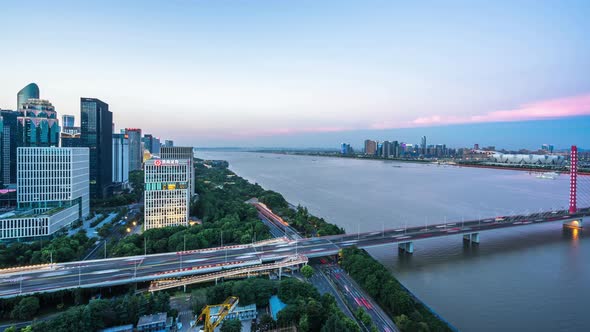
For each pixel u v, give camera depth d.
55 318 190.50
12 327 194.00
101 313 198.62
